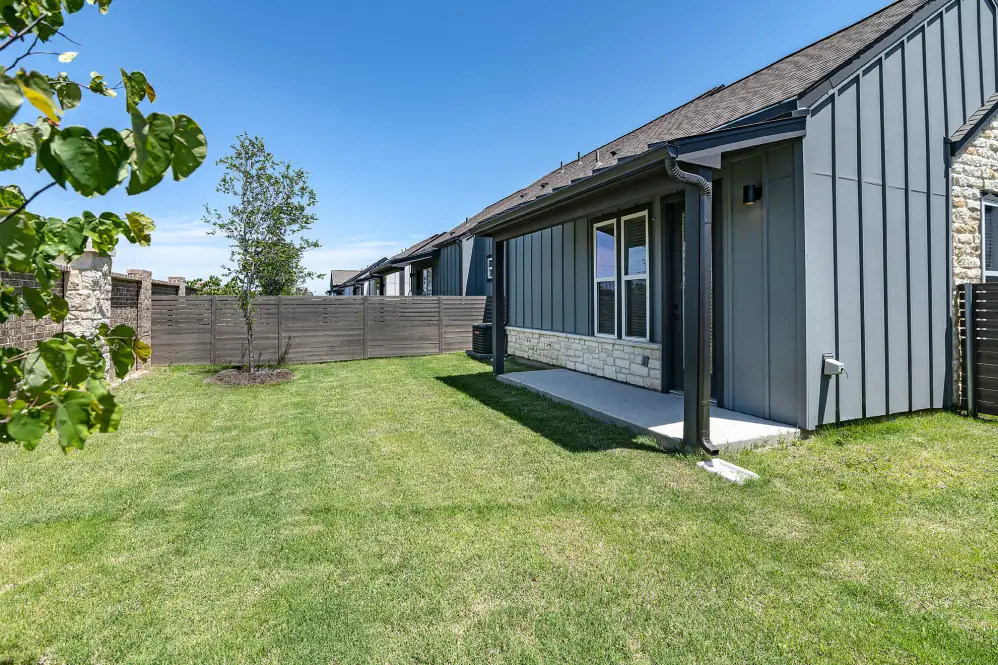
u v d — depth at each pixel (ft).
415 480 12.25
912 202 17.15
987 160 19.04
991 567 8.12
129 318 29.53
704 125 19.44
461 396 22.54
